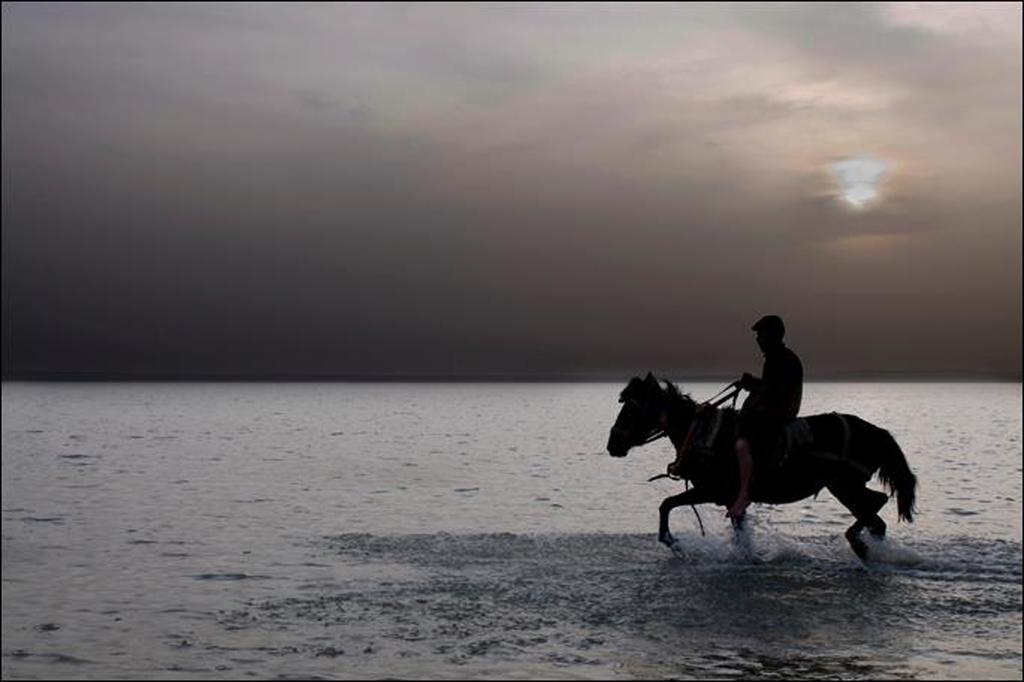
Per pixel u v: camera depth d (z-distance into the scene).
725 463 13.52
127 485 28.59
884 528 13.45
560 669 8.77
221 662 9.28
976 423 89.31
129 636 10.48
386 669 8.88
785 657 9.02
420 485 28.19
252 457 41.28
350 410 123.50
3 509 22.62
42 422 83.69
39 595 12.60
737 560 13.52
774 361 13.51
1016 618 10.32
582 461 38.62
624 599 11.17
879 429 13.59
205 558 15.29
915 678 8.41
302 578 13.30
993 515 20.52
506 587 11.90
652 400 14.16
